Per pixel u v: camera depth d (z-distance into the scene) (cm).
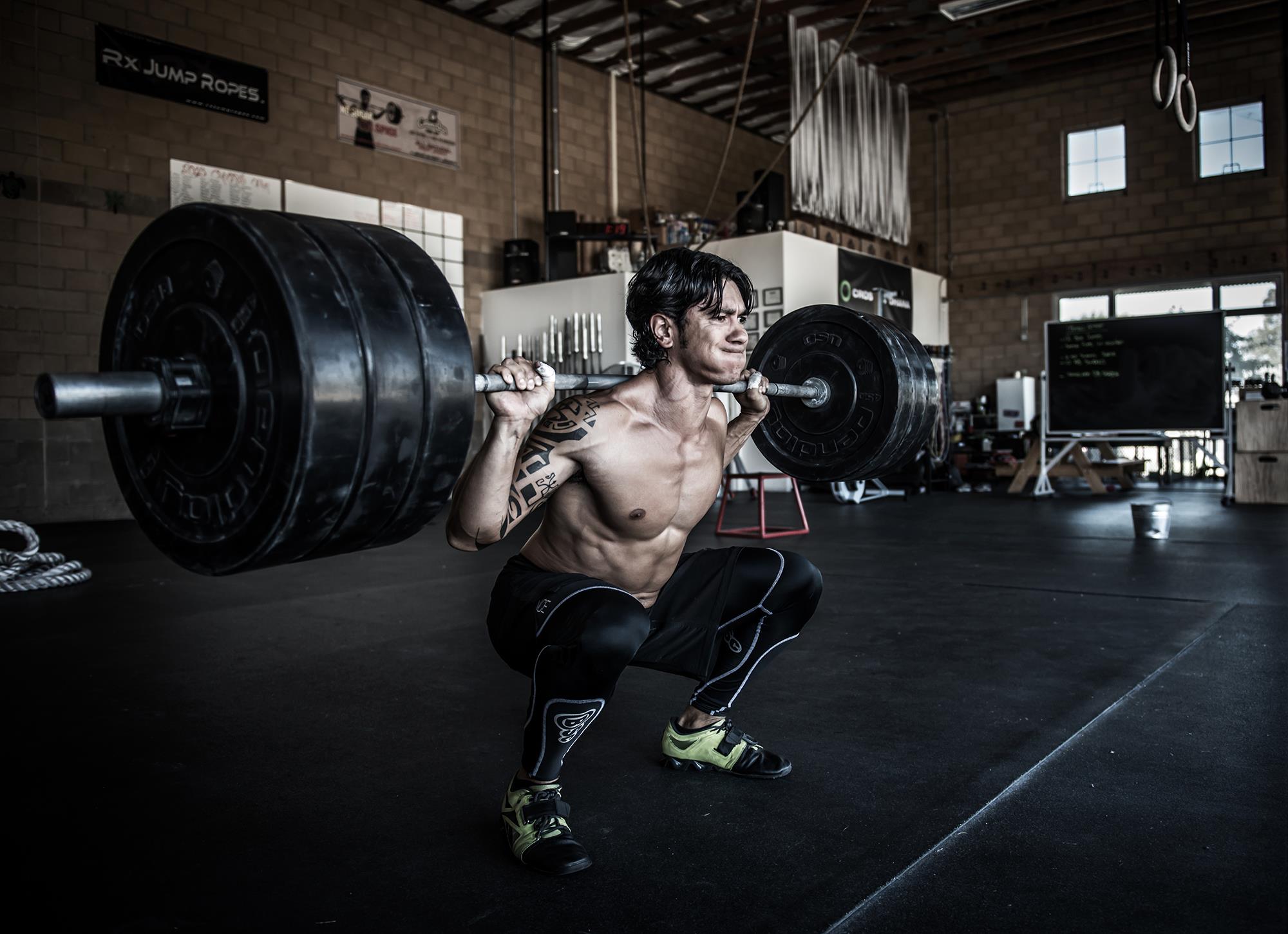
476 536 128
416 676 238
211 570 111
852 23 916
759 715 200
